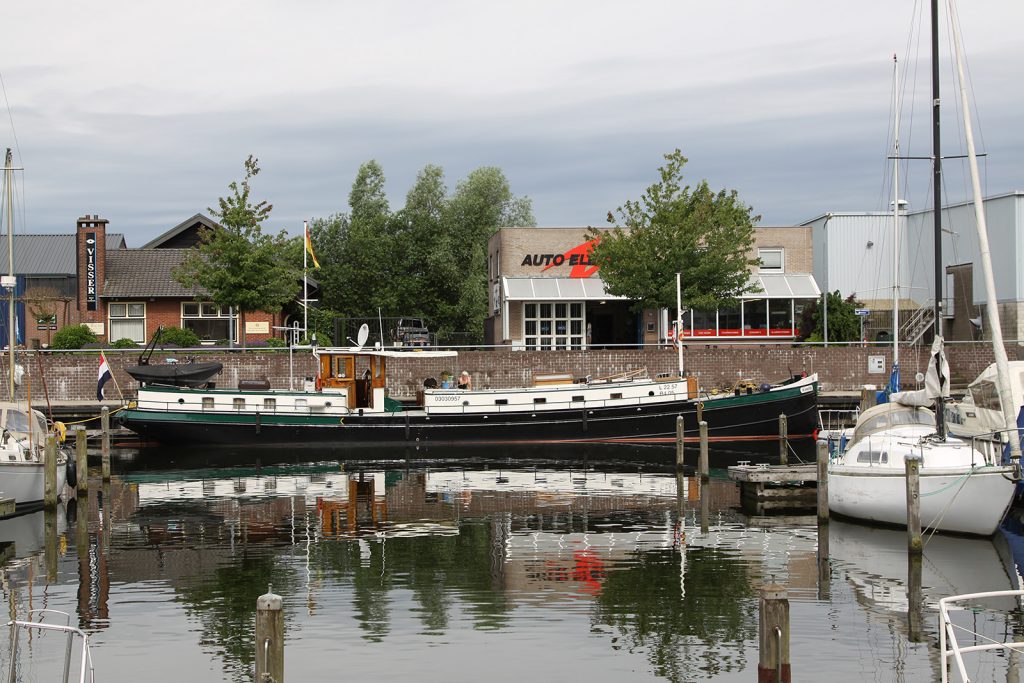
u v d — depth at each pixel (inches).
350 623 632.4
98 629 626.5
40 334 1973.4
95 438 1560.0
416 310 2628.0
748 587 713.6
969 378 1814.7
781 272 2111.2
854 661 568.1
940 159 1085.8
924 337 2034.9
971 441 925.2
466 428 1491.1
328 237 2859.3
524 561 788.6
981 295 2039.9
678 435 1213.7
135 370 1491.1
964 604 672.4
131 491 1143.0
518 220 2751.0
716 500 1065.5
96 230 2011.6
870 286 2253.9
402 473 1278.3
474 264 2615.7
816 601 681.0
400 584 722.2
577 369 1785.2
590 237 1980.8
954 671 551.8
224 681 540.7
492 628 621.9
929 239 2194.9
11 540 877.2
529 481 1205.7
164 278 2071.9
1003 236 2009.1
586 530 906.7
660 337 2046.0
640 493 1111.6
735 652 580.7
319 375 1518.2
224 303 1764.3
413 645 591.5
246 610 663.1
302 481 1214.3
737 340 2065.7
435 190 2716.5
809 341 1943.9
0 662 569.0
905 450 902.4
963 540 855.7
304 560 795.4
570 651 581.9
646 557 802.8
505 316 2060.8
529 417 1496.1
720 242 1860.2
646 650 583.5
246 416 1472.7
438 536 882.8
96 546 850.8
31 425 1091.3
